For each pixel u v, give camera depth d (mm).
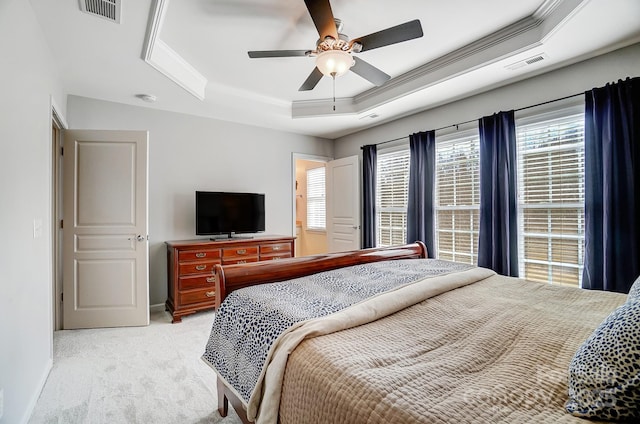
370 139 4812
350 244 4887
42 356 2068
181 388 2047
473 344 1153
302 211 6820
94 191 3133
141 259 3223
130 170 3213
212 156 4234
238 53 2844
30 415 1751
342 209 5051
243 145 4512
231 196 4109
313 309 1446
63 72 2805
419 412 765
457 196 3725
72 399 1912
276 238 4121
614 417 719
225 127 4352
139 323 3215
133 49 2438
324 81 3506
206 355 1707
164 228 3863
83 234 3109
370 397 842
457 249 3734
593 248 2555
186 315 3572
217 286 1848
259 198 4379
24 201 1733
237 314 1587
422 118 4059
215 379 2162
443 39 2680
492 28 2518
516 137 3178
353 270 2242
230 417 1760
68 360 2422
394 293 1580
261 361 1297
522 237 3172
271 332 1323
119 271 3178
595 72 2631
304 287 1818
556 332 1238
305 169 6742
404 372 939
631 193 2355
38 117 2043
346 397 881
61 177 3107
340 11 2283
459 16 2352
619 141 2422
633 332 753
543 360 1029
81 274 3102
